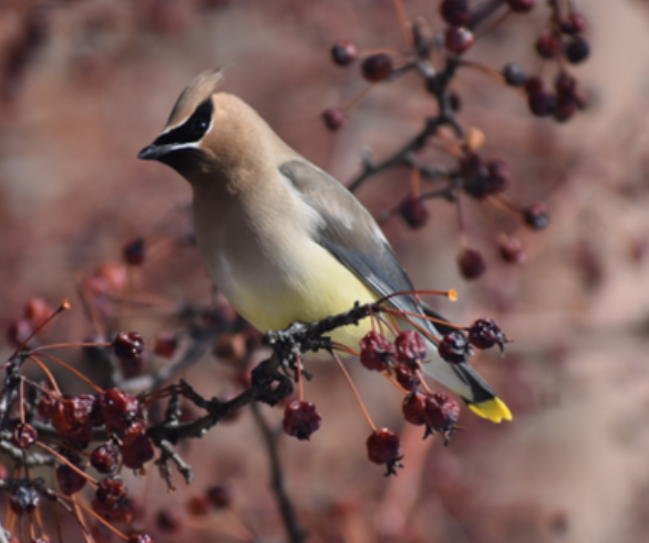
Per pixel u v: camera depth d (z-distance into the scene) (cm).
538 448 1341
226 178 752
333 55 858
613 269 1338
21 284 1325
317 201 788
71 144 1503
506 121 1333
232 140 750
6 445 588
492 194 878
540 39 841
